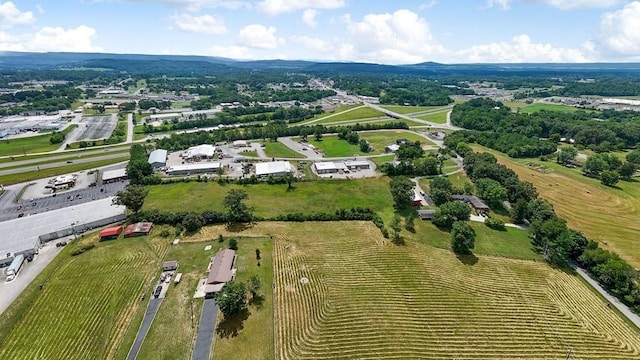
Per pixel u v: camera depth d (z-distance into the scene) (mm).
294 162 165750
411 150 163250
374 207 117375
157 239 96312
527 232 103250
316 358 60844
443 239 98688
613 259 80562
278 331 66125
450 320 69438
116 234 96688
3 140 196500
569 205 121500
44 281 77812
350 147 192250
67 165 159250
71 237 96938
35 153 178000
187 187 132000
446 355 61625
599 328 68062
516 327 68000
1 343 62031
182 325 67000
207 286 75625
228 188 131625
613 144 191625
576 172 155375
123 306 71438
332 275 82688
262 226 104250
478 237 99250
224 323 67625
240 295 68250
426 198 125125
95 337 63781
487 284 80375
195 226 100438
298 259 88625
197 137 198625
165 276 80562
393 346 63250
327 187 133750
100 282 78312
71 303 71750
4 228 97062
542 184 140000
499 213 114688
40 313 68812
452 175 148125
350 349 62625
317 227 104500
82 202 120062
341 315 70250
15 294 73812
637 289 74188
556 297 76500
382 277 82188
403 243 95938
